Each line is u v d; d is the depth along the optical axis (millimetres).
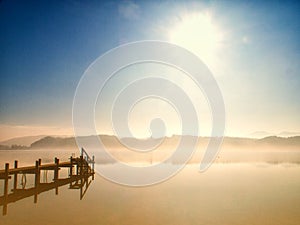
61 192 18219
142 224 10891
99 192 18078
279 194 17188
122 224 11008
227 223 11266
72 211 12898
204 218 11781
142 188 19594
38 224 10898
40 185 15898
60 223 11031
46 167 16359
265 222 11305
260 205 14172
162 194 17312
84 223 10992
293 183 21844
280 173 28828
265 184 21250
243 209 13461
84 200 15430
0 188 19234
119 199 15758
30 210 13141
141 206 13859
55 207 13789
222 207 13820
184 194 17297
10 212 12688
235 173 29141
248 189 19094
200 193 17547
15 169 13617
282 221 11508
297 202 15055
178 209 13492
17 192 13820
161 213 12688
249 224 11125
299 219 11898
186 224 11094
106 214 12555
